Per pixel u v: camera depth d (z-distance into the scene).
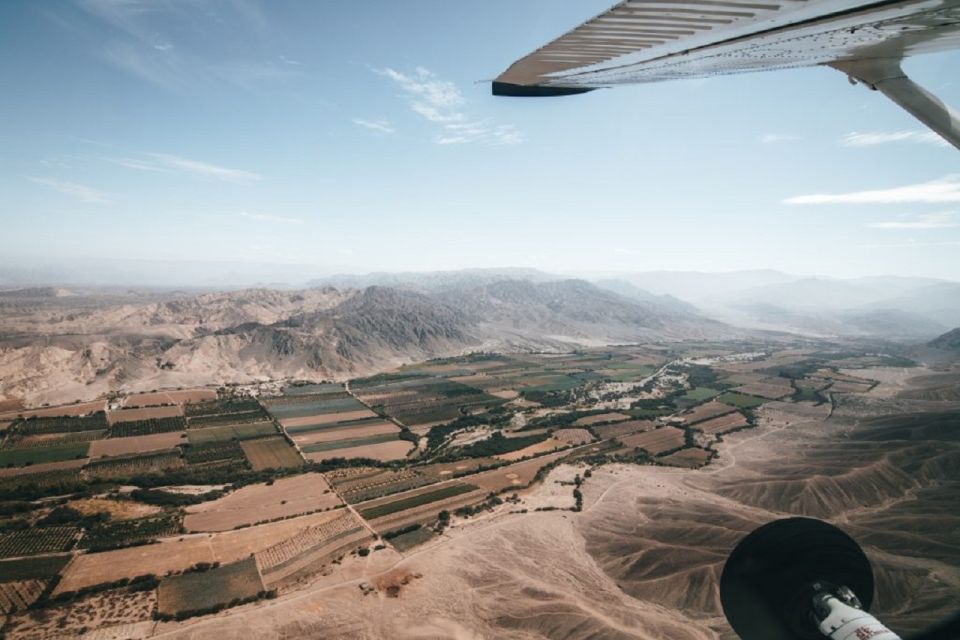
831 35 5.25
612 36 4.75
